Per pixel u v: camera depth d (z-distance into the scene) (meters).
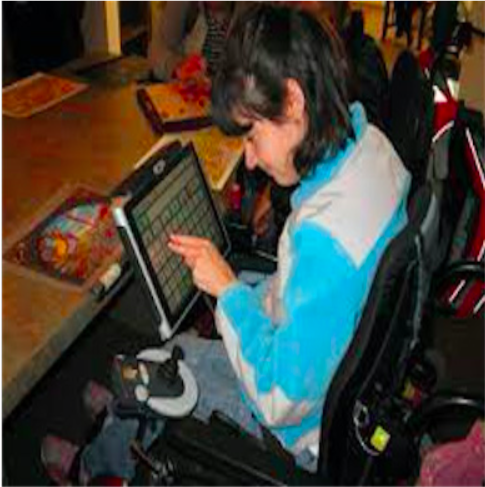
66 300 1.05
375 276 0.83
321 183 0.96
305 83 0.88
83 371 1.72
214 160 1.44
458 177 1.52
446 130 1.57
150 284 1.06
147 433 1.13
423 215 0.91
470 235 1.50
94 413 1.58
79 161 1.41
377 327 0.83
